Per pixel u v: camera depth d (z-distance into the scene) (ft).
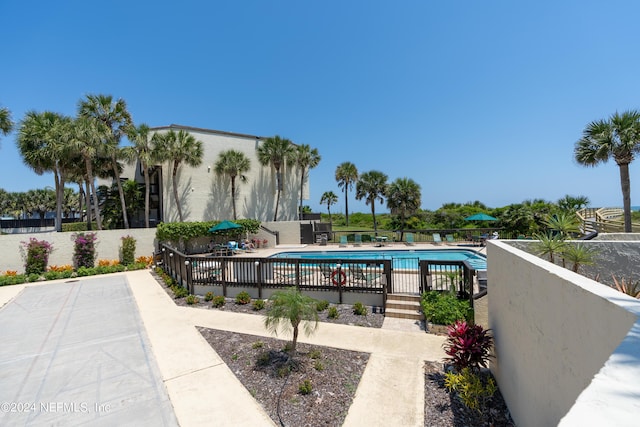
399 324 20.84
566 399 6.55
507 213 62.64
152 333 20.03
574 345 6.23
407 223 91.15
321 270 26.68
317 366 14.80
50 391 13.26
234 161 74.38
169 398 12.62
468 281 20.89
